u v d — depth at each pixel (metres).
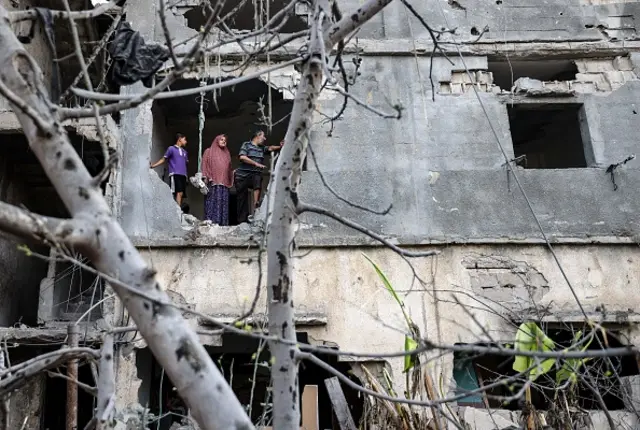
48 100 4.50
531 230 12.38
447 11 13.95
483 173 12.77
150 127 12.91
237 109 16.30
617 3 14.19
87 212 4.13
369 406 8.91
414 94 13.33
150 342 4.03
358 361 11.59
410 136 13.02
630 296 11.95
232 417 3.94
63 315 12.81
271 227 5.27
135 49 5.84
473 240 12.22
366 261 12.12
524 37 13.79
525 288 11.95
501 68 14.42
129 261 4.11
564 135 16.33
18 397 11.73
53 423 13.72
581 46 13.73
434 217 12.47
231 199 16.12
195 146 17.44
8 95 4.03
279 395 4.95
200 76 13.13
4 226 3.67
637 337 11.75
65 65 15.15
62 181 4.21
